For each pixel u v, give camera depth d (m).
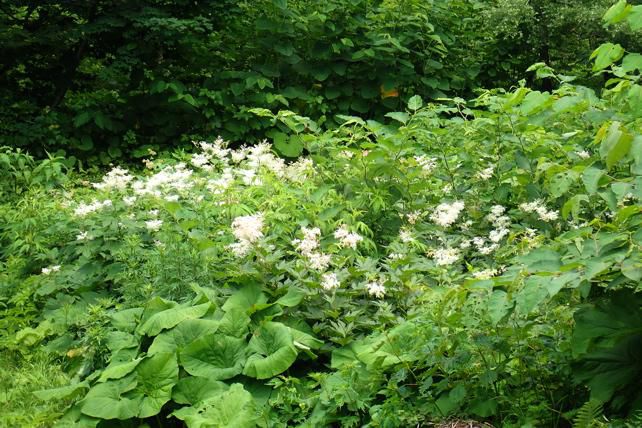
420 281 4.52
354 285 4.46
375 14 10.72
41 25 9.84
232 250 4.72
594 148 5.05
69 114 9.81
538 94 4.51
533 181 5.18
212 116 9.70
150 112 9.78
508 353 3.46
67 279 5.32
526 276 2.99
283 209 5.30
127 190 6.24
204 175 6.42
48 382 4.43
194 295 4.70
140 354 4.24
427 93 10.65
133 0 9.47
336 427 3.82
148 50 9.61
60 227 5.69
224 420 3.63
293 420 3.88
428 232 5.16
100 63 10.55
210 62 10.28
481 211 5.28
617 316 3.22
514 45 11.56
